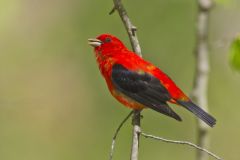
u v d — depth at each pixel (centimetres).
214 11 1725
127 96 1119
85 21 1912
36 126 1856
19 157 1856
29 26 1931
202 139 1244
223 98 1816
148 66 1133
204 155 1243
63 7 1936
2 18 1319
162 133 1798
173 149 1797
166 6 1838
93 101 1889
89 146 1864
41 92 1905
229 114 1812
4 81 1922
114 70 1136
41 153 1864
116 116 1855
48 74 1927
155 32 1839
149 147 1795
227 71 1811
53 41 1936
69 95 1894
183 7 1833
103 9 1886
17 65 1939
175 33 1833
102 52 1160
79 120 1883
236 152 1805
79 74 1912
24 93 1914
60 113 1881
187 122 1798
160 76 1120
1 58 1922
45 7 1933
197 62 1255
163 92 1108
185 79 1828
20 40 1933
